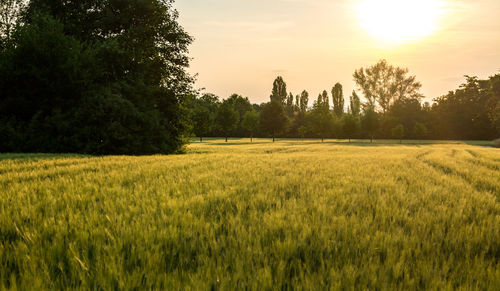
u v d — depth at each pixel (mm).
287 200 5152
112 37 23344
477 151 31906
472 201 5484
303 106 127562
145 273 2352
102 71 21297
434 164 14188
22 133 17578
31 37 18000
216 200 5012
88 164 10000
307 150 31781
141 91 22656
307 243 3143
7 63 17547
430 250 2979
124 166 9883
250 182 7027
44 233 3180
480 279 2330
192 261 2623
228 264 2502
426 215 4285
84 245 2877
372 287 2229
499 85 62750
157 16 25359
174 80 27141
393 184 7168
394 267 2461
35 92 18250
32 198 4809
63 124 17859
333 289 2098
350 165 12156
